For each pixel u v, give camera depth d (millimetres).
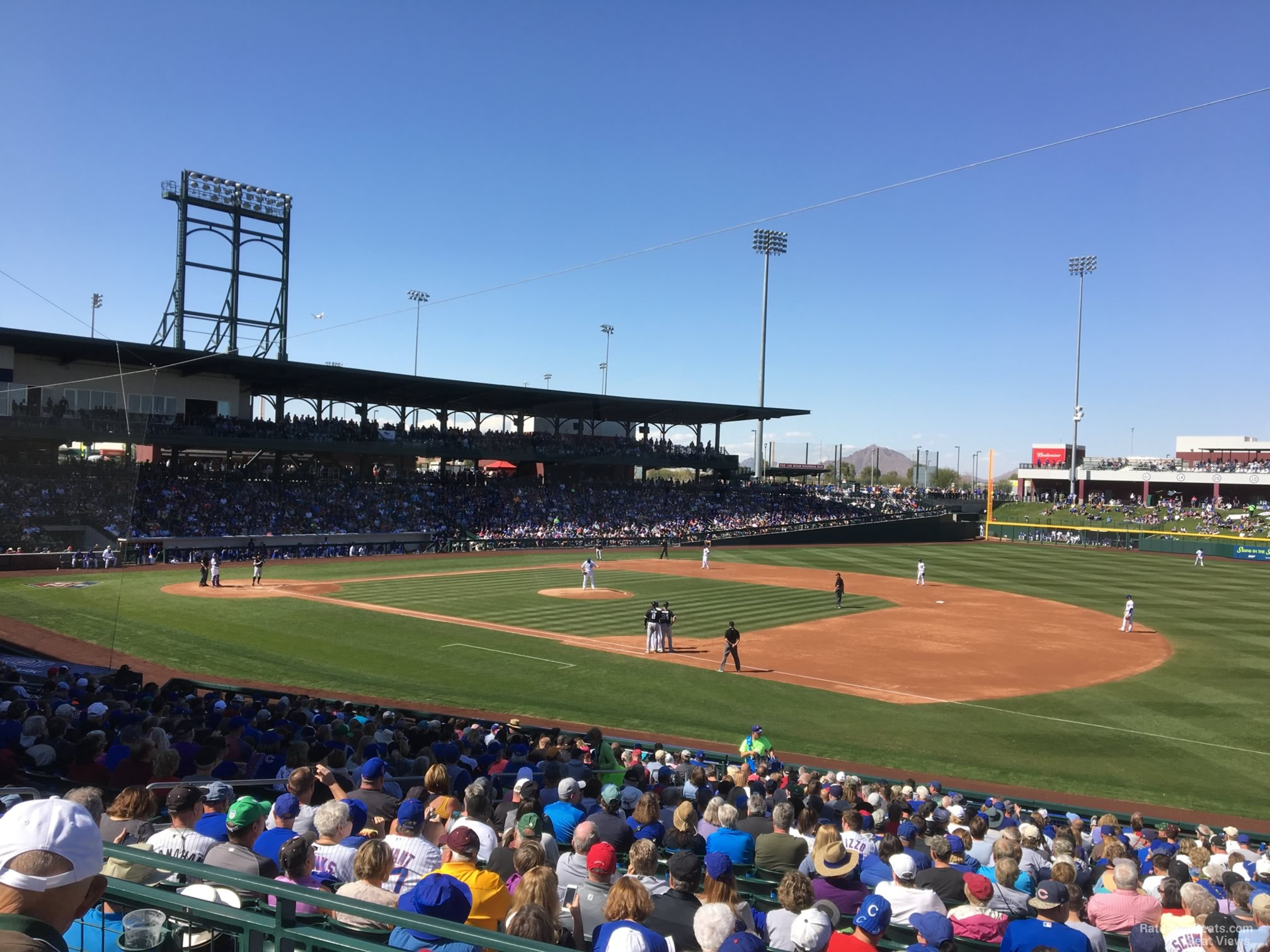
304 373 54625
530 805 8195
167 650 25969
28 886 2164
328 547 57562
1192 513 92188
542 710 21219
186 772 10328
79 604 30547
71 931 4141
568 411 75312
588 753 13375
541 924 3906
